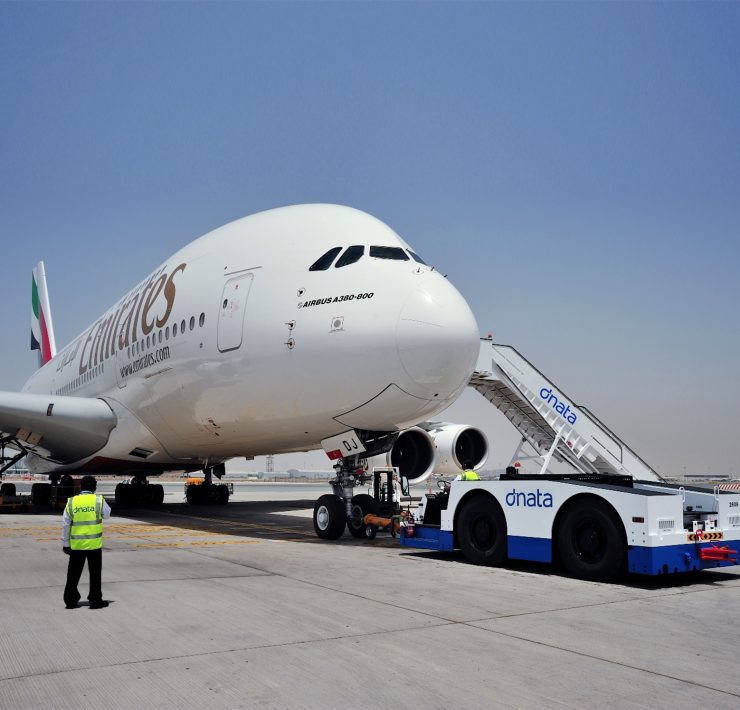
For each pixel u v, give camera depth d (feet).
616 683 14.44
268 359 40.60
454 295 38.47
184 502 88.48
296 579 26.23
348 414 38.83
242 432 46.75
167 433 54.19
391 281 37.73
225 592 23.32
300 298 39.99
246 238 46.39
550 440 77.87
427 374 36.40
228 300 44.21
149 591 23.40
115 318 64.34
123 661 15.49
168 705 12.96
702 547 27.32
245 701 13.17
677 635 18.53
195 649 16.47
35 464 83.15
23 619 19.31
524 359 75.00
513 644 17.22
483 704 13.16
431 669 15.11
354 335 37.01
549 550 28.50
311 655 16.05
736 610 22.00
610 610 21.58
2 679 14.29
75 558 20.68
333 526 40.24
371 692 13.70
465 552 32.12
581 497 27.86
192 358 46.60
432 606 21.59
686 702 13.42
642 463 70.33
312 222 43.39
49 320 119.03
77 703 13.01
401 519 37.19
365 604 21.71
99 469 67.15
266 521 55.16
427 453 53.01
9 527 47.21
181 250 55.16
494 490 31.07
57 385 85.81
